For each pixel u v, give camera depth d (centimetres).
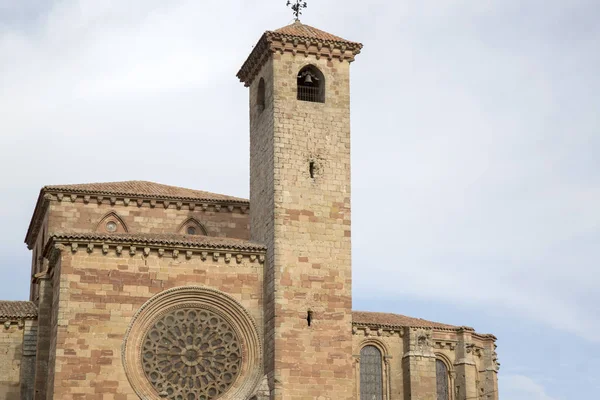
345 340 5644
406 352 7012
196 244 5619
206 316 5606
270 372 5506
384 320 7156
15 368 5862
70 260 5391
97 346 5316
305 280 5678
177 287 5531
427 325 7206
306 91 6194
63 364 5231
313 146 5962
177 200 6800
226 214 6900
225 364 5569
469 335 7281
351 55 6209
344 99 6119
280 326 5541
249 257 5734
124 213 6712
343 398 5544
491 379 7344
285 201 5797
